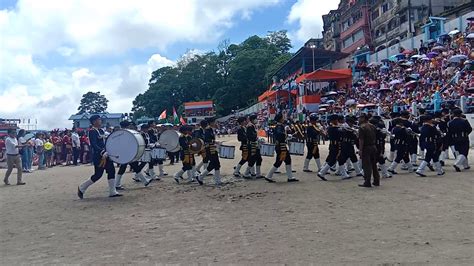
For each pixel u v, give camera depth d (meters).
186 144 13.79
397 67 36.81
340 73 44.97
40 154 24.22
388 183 11.48
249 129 14.20
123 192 12.29
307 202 9.31
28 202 11.26
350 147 13.03
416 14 51.72
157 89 104.62
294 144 14.62
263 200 9.86
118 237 7.06
